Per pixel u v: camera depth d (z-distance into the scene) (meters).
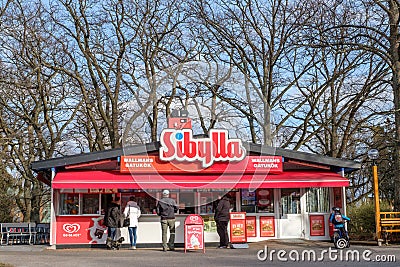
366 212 22.73
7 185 34.84
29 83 29.80
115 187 18.30
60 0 29.97
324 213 20.92
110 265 13.29
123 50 30.09
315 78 31.34
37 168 19.08
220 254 16.34
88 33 30.33
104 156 19.11
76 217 19.39
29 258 14.90
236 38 30.25
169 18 30.48
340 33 25.86
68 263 13.69
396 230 18.94
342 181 19.66
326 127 31.02
